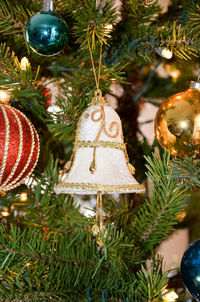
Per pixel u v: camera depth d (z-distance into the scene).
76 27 0.53
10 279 0.50
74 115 0.57
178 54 0.55
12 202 0.62
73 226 0.61
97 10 0.52
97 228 0.51
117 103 0.71
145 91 0.71
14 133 0.51
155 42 0.55
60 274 0.52
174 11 0.61
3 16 0.56
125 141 0.62
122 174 0.50
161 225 0.55
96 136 0.50
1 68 0.56
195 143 0.49
